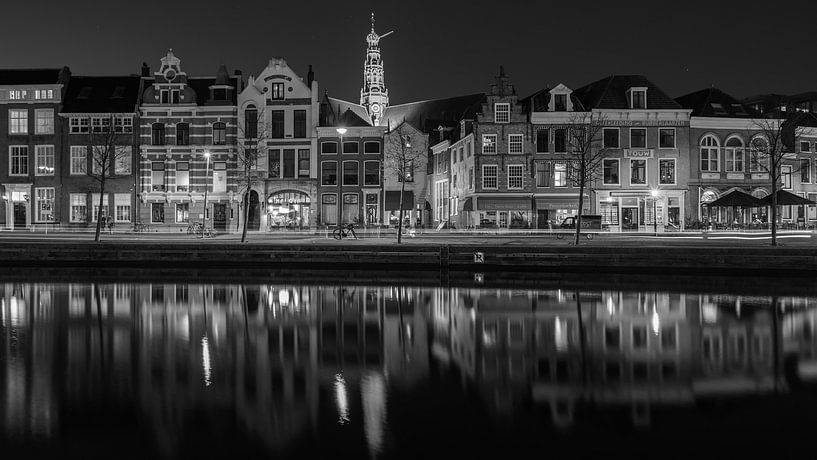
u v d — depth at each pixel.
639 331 18.06
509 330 18.25
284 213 62.62
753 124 58.38
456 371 13.72
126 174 60.62
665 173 57.94
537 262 33.12
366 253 34.28
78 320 19.81
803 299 24.06
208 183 61.31
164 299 24.30
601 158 52.06
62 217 60.69
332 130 62.84
